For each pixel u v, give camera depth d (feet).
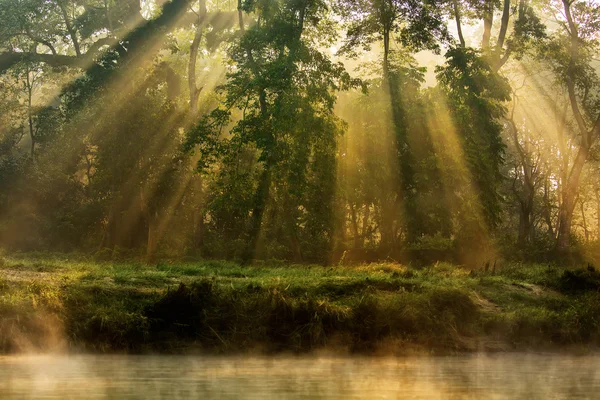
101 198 123.13
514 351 37.50
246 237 119.24
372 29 111.04
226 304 36.45
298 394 18.52
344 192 102.06
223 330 35.12
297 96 91.71
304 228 111.24
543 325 39.68
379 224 116.47
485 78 111.96
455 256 102.68
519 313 40.98
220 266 73.41
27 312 33.88
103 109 112.47
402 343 35.94
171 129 111.55
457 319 39.32
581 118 137.18
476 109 110.42
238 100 97.66
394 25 113.19
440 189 107.14
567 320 41.06
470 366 29.22
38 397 17.34
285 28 101.91
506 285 49.93
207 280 38.65
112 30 136.98
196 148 111.75
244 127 93.45
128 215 111.65
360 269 65.16
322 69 96.17
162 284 44.62
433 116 107.34
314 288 41.96
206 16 130.11
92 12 141.08
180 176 111.55
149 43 128.06
